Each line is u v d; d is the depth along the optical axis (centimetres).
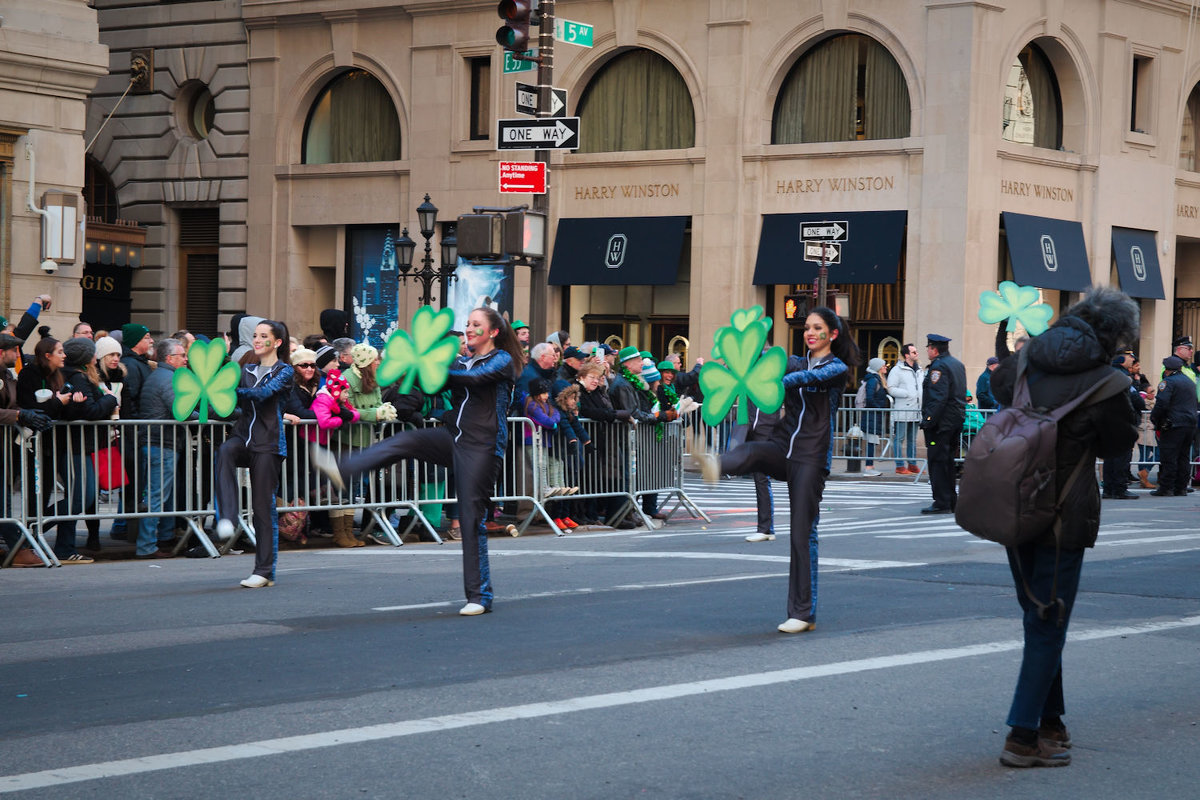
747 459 823
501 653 762
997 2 2861
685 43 3092
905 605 929
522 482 1448
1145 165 3206
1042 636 557
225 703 646
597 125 3225
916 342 2880
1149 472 2367
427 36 3303
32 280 2200
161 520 1270
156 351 1250
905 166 2895
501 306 3275
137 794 504
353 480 1320
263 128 3500
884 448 2398
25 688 680
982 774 545
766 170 3031
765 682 690
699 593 983
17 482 1170
